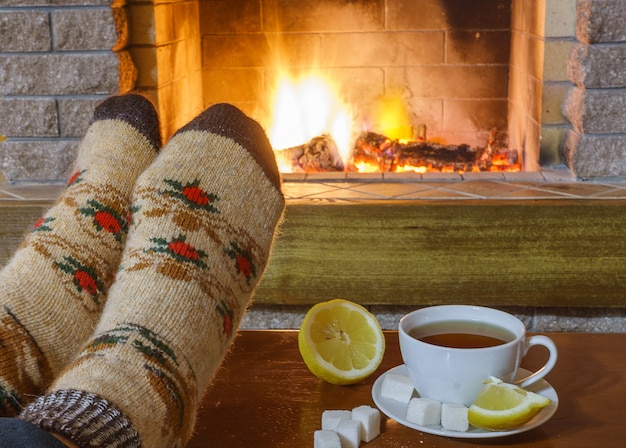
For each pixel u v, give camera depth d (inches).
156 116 48.0
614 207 60.1
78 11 67.6
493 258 61.2
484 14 94.7
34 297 38.6
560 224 60.5
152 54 73.9
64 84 68.8
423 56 96.3
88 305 39.8
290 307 64.4
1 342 36.3
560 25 71.2
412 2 95.0
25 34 67.8
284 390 36.9
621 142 66.6
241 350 40.3
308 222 61.3
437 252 61.4
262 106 97.8
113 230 42.3
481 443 32.9
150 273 35.9
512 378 34.3
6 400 34.9
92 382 30.2
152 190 39.1
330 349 37.5
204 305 35.6
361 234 61.3
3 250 64.0
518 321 34.7
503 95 96.5
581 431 33.6
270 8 95.4
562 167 72.4
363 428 33.0
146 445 29.7
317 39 96.3
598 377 37.5
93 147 46.0
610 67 64.9
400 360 39.4
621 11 63.9
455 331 35.3
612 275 61.0
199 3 94.6
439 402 33.8
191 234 37.7
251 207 40.0
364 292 62.2
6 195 66.8
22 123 69.7
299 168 88.6
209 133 41.5
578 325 63.6
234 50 96.4
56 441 27.5
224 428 34.3
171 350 33.2
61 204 42.9
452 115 97.6
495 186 66.2
